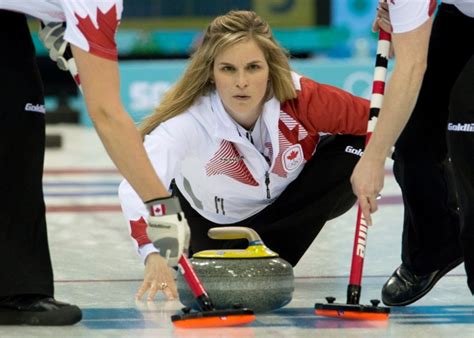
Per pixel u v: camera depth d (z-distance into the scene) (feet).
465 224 27.91
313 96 33.09
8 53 27.68
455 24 31.04
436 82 31.19
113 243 47.03
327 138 34.76
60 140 103.14
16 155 27.94
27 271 28.17
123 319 29.40
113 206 61.00
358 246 29.09
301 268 39.60
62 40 28.22
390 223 52.60
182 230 25.07
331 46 120.78
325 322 28.78
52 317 28.19
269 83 32.17
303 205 34.50
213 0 122.11
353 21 120.57
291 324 28.45
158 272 29.99
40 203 28.53
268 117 32.12
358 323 28.68
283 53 32.19
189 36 122.72
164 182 30.91
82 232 50.55
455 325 28.60
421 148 31.48
